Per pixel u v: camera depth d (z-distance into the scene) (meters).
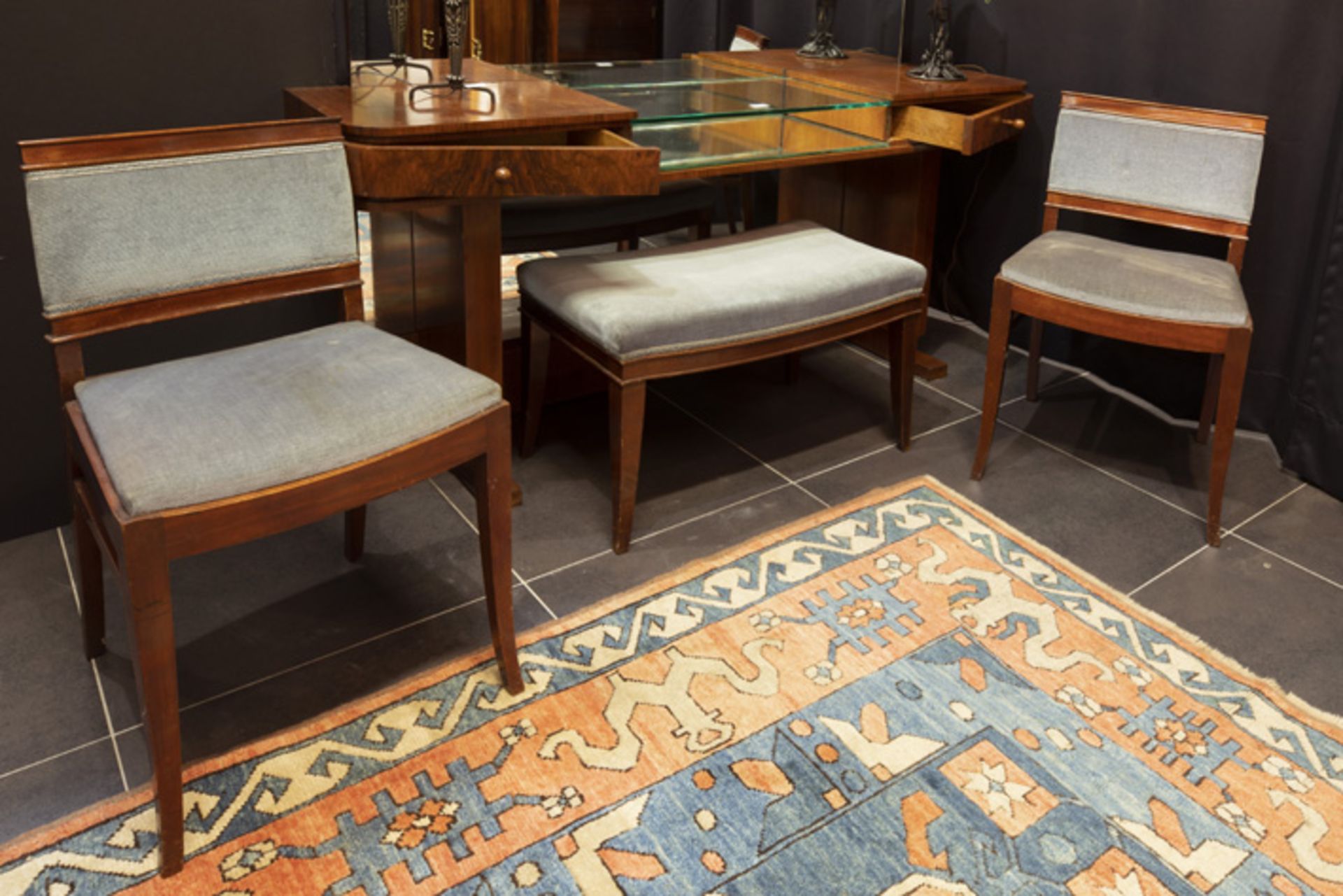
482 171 1.81
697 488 2.38
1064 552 2.19
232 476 1.32
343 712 1.67
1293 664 1.89
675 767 1.59
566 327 2.10
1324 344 2.38
